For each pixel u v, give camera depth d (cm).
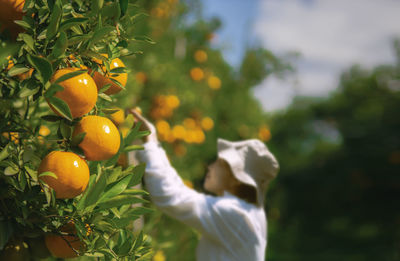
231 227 161
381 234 1324
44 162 85
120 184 97
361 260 1045
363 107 1811
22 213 92
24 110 121
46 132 127
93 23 92
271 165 176
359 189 1603
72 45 89
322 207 1723
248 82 578
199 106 438
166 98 360
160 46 413
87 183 89
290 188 1850
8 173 85
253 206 174
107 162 104
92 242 93
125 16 96
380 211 1509
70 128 89
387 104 1645
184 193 163
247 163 175
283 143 2264
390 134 1524
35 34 87
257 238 164
